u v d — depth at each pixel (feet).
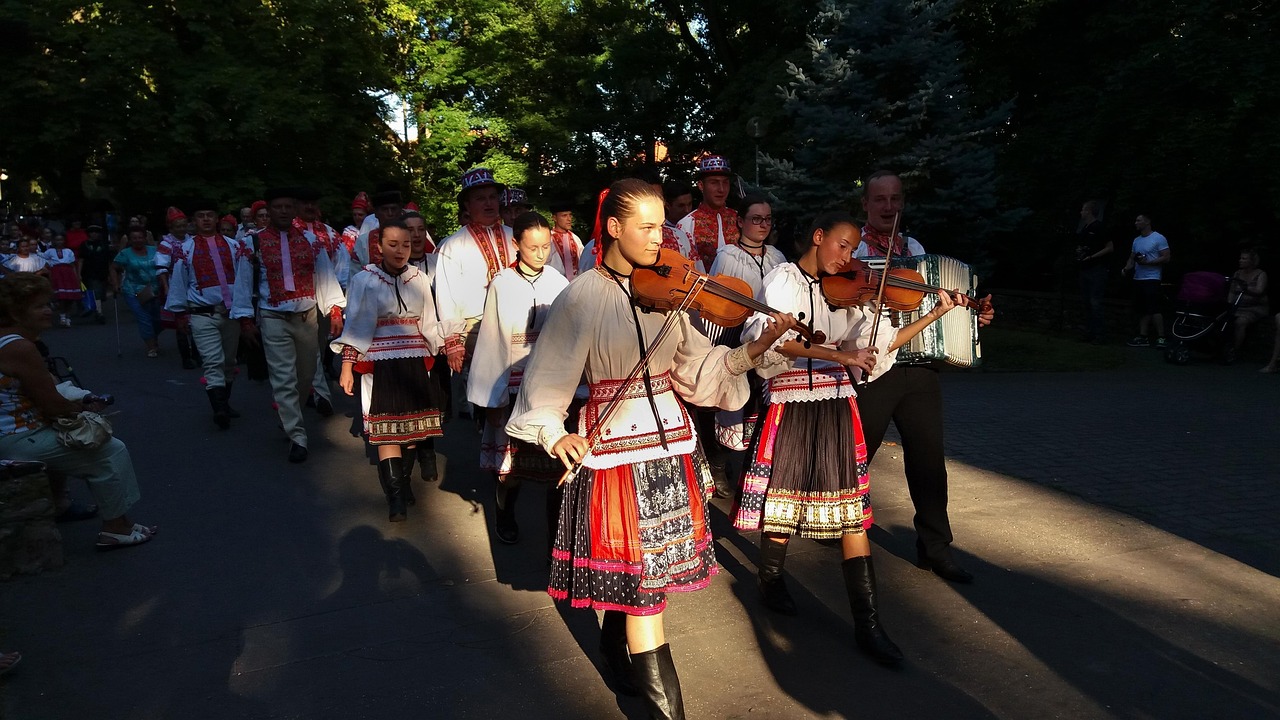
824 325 12.80
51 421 16.35
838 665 12.21
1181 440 24.38
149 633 13.50
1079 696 11.28
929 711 11.02
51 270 55.16
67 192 82.74
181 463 23.02
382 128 85.05
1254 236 41.81
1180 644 12.62
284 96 70.23
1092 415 28.04
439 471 22.40
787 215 41.45
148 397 31.78
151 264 41.16
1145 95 42.80
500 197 25.88
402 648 12.93
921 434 14.71
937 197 39.75
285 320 23.35
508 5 89.66
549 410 9.82
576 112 88.43
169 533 17.89
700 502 10.58
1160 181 42.80
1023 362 39.01
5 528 15.52
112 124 68.74
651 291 9.72
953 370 38.09
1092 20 45.73
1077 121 46.44
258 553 16.78
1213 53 39.52
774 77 53.01
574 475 10.23
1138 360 40.37
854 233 12.54
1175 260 46.01
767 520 12.99
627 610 9.84
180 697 11.65
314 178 76.95
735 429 19.21
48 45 69.41
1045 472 21.21
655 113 85.10
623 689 11.55
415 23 88.33
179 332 37.78
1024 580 14.90
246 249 23.82
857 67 40.32
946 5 39.70
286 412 23.26
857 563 12.46
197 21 73.87
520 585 15.24
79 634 13.47
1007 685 11.59
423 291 18.93
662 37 80.69
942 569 14.97
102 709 11.37
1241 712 10.87
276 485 21.13
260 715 11.21
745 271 18.83
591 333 9.87
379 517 18.83
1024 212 40.55
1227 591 14.35
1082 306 46.44
